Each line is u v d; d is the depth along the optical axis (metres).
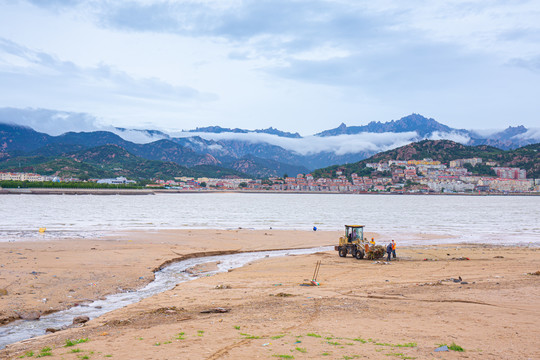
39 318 20.16
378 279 28.27
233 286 26.52
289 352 11.95
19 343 15.13
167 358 11.56
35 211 116.50
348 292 23.17
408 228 79.25
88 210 126.69
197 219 96.06
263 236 60.94
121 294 25.75
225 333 14.43
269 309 18.92
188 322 16.52
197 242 52.78
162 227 72.44
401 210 158.12
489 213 140.12
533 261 36.69
